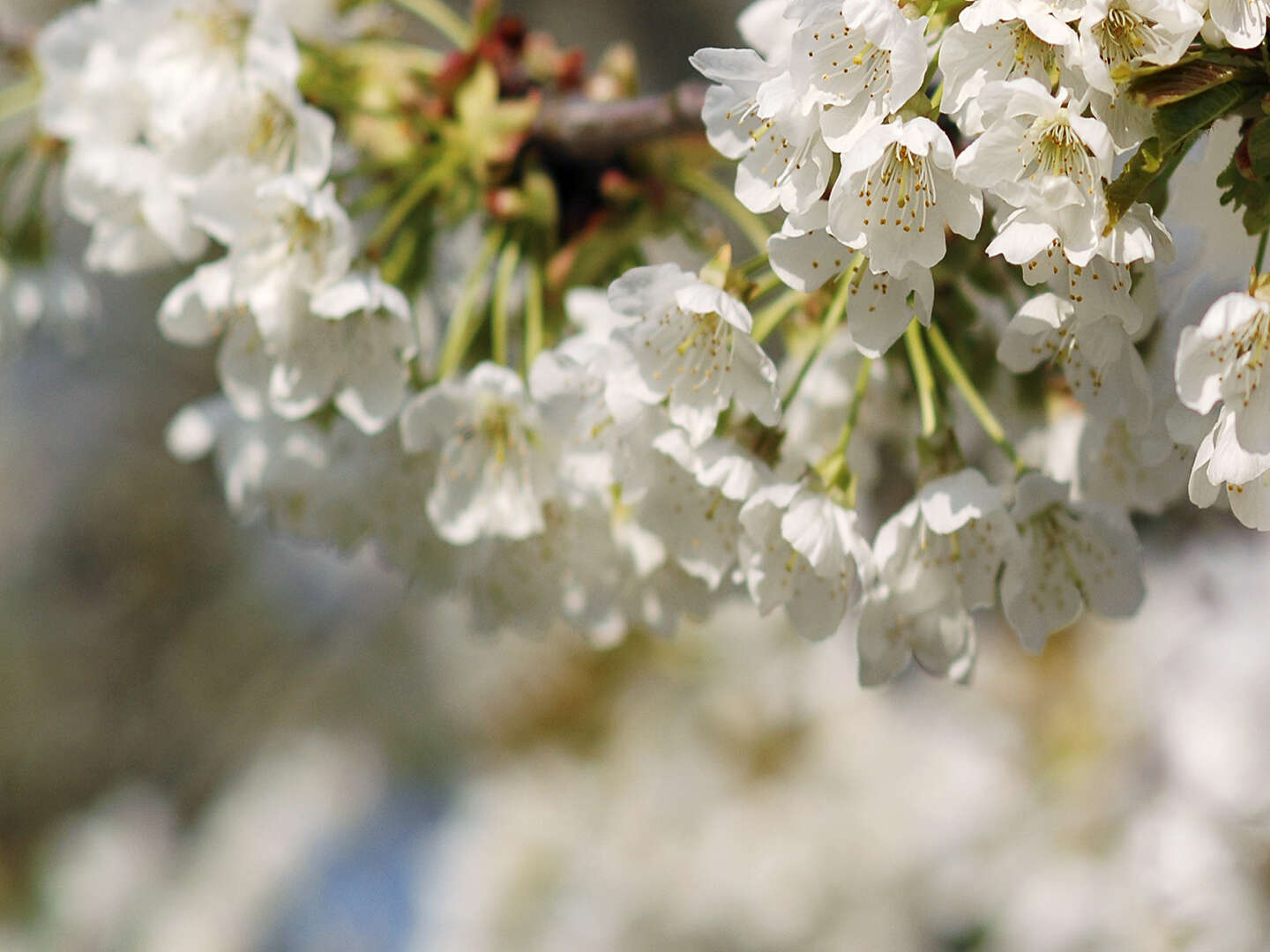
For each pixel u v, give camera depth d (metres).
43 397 1.63
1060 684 0.89
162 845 1.59
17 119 0.73
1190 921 0.74
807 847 0.99
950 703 0.97
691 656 1.06
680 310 0.55
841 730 1.03
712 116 0.53
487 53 0.63
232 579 1.62
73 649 1.61
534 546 0.60
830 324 0.57
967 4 0.52
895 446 0.62
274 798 1.58
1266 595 0.75
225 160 0.59
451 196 0.63
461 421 0.59
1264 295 0.51
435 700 1.55
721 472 0.56
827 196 0.52
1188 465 0.57
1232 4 0.51
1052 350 0.55
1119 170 0.52
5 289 0.66
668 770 1.04
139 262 0.62
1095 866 0.83
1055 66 0.51
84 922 1.51
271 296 0.58
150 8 0.60
